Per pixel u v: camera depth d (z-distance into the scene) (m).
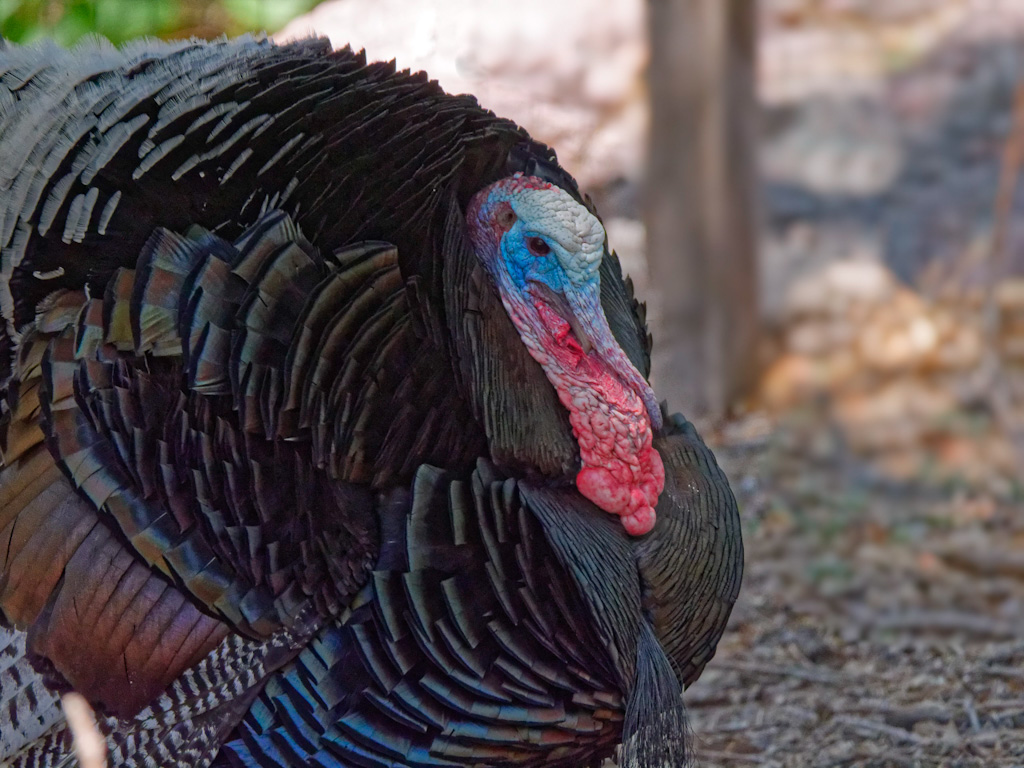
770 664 10.67
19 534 6.70
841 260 17.39
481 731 6.83
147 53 7.17
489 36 18.89
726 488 7.43
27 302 6.75
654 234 14.55
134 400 6.59
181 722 6.79
